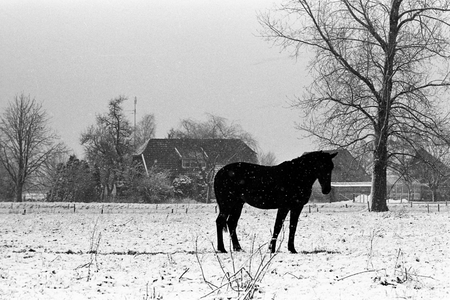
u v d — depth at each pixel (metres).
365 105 37.62
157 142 83.00
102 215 34.69
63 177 70.38
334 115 37.44
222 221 15.85
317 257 14.15
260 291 9.76
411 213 36.47
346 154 40.47
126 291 9.86
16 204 46.78
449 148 38.31
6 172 77.88
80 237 20.75
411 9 36.34
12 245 17.86
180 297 9.35
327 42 36.91
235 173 15.84
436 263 12.90
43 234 22.08
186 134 82.62
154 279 10.94
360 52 37.03
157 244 18.17
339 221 28.44
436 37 35.50
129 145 75.56
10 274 11.37
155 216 33.69
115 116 74.38
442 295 9.42
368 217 31.42
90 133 75.31
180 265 12.76
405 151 39.75
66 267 12.37
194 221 29.02
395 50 36.84
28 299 9.06
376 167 39.06
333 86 37.16
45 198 73.75
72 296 9.36
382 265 12.65
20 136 71.12
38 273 11.51
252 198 15.69
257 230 22.91
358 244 17.81
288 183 15.44
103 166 74.06
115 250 16.44
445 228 23.75
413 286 10.20
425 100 36.62
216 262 13.24
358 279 10.91
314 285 10.32
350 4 36.97
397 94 37.22
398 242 18.20
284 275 11.32
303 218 30.66
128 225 26.58
